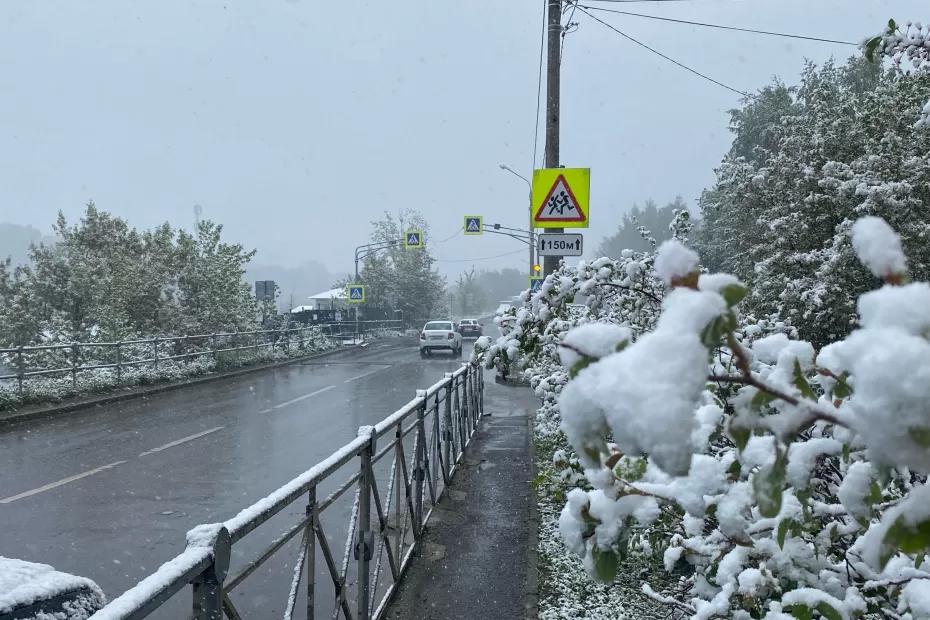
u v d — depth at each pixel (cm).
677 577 434
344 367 2444
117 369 1648
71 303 1892
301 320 4091
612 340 102
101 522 670
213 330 2259
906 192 750
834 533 190
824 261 809
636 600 436
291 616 292
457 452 874
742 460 156
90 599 276
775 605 185
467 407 1016
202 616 209
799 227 870
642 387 82
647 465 173
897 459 78
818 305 767
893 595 185
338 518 671
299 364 2589
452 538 593
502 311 484
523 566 524
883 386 77
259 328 2650
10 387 1362
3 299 1803
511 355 434
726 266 1518
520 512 667
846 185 802
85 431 1163
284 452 985
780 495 96
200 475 853
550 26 1148
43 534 637
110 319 1838
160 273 2162
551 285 440
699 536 237
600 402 86
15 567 271
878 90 914
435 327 3084
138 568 557
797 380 121
